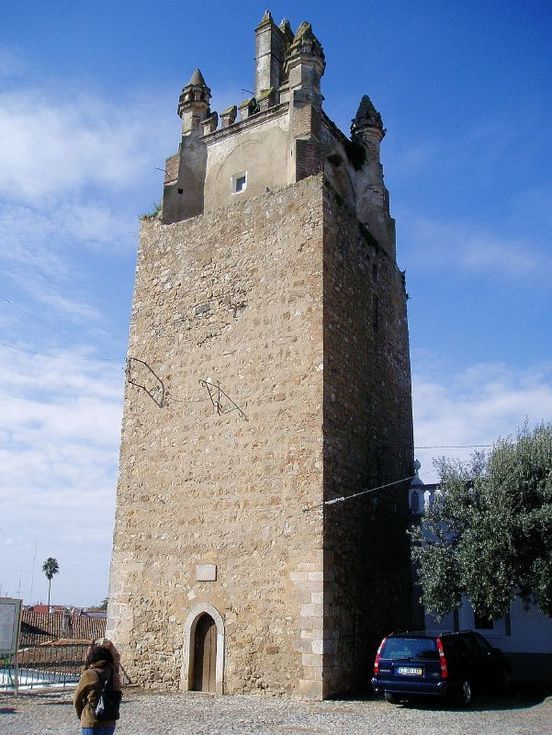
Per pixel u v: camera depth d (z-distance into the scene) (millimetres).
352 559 17922
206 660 17828
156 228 23219
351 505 18391
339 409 18594
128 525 20375
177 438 20250
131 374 22000
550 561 16172
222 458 19094
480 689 16000
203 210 23406
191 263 21906
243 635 17188
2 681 20344
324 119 22797
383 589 19359
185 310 21484
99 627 40969
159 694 17062
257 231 20688
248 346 19688
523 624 19047
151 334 22031
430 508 18484
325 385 18078
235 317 20266
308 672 15953
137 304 22719
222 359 20094
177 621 18469
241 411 19172
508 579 16344
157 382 21328
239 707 14773
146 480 20484
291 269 19562
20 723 12945
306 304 18938
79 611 54844
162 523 19703
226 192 22984
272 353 19125
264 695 16375
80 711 7902
